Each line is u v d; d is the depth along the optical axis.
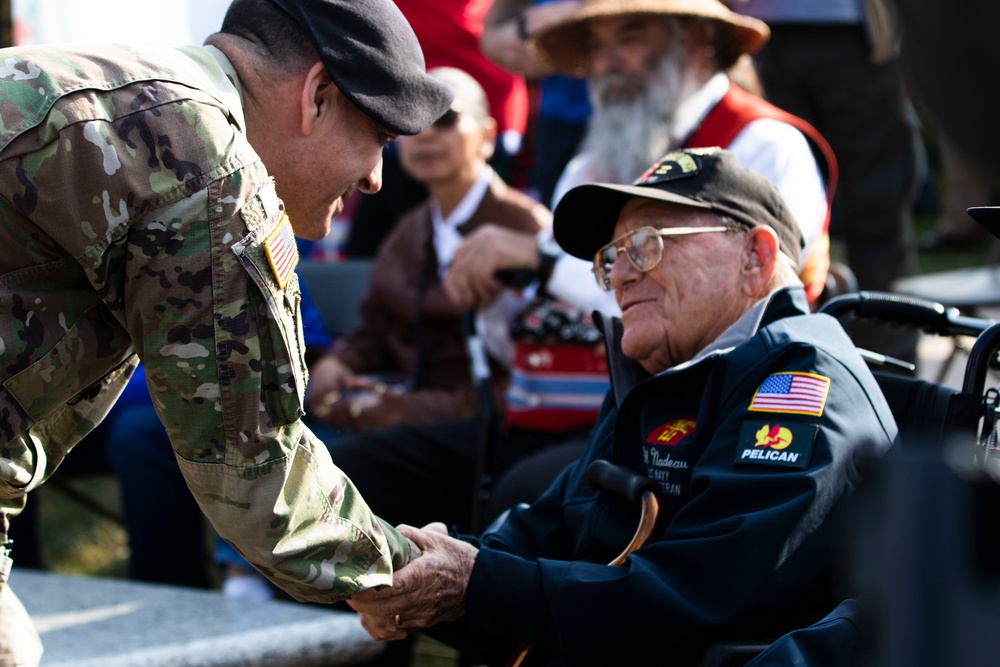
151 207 3.47
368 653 6.99
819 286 6.70
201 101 3.59
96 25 11.37
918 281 11.27
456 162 8.92
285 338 3.65
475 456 7.82
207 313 3.54
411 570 4.30
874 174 11.00
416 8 11.25
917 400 4.65
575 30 8.44
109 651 6.52
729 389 4.38
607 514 4.66
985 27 1.24
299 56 3.99
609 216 5.09
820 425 4.06
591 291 7.29
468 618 4.41
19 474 3.65
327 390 9.42
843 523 3.82
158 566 9.34
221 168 3.53
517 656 4.51
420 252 9.22
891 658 1.57
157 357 3.58
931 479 1.53
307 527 3.90
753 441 4.13
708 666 3.64
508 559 4.42
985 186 1.36
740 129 7.21
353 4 4.03
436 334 9.06
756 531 3.90
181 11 11.46
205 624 7.09
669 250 4.79
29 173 3.39
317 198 4.17
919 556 1.53
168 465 9.39
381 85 4.03
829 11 10.61
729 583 3.90
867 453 1.66
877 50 9.62
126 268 3.53
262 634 6.75
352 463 7.73
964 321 4.98
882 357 5.11
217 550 9.46
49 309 3.57
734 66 7.95
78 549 11.93
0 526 3.84
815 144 7.28
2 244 3.47
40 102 3.42
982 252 17.59
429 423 7.99
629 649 4.01
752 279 4.79
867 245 11.23
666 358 4.89
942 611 1.51
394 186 12.02
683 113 7.51
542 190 10.89
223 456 3.68
